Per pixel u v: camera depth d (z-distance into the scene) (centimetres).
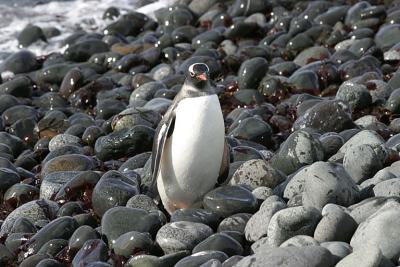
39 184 2856
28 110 3666
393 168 2319
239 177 2423
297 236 1927
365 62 3519
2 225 2530
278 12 4669
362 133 2538
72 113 3725
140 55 4244
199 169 2319
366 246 1819
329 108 2909
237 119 3120
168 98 3591
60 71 4200
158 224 2239
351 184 2158
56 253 2247
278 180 2406
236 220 2170
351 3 4581
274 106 3406
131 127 2967
